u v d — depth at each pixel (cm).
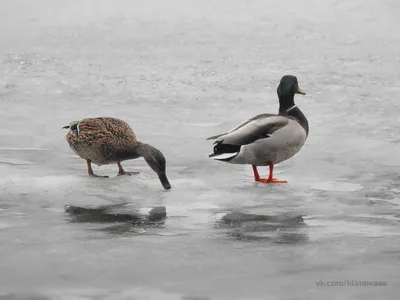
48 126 1734
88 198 1160
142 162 1432
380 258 894
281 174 1338
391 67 2408
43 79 2244
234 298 773
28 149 1524
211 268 861
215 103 1966
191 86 2150
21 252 917
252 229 1015
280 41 2823
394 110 1856
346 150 1497
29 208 1113
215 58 2548
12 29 3119
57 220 1057
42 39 2922
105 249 928
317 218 1068
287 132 1249
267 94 2064
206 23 3167
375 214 1088
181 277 833
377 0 3456
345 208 1119
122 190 1204
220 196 1180
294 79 1312
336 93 2050
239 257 898
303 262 880
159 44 2800
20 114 1845
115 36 2966
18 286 809
